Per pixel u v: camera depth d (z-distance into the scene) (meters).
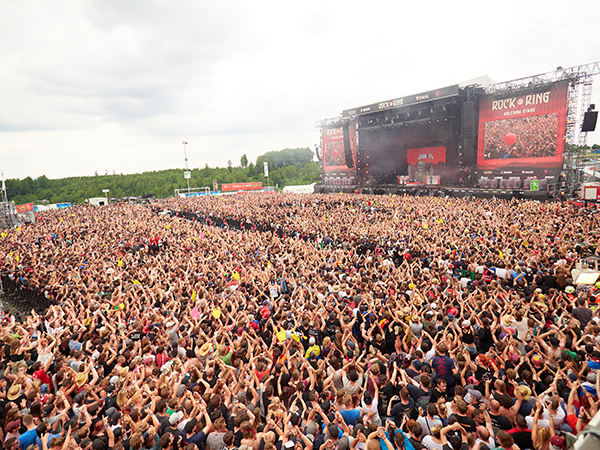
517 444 4.59
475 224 23.53
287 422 4.89
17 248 24.62
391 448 4.21
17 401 6.33
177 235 27.94
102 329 9.30
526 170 40.81
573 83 36.59
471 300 9.70
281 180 145.00
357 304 10.27
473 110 43.50
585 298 9.01
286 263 17.23
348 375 6.08
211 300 11.91
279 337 7.55
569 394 5.14
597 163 52.03
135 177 175.62
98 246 24.97
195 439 4.91
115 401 6.10
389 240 19.48
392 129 56.47
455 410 4.99
